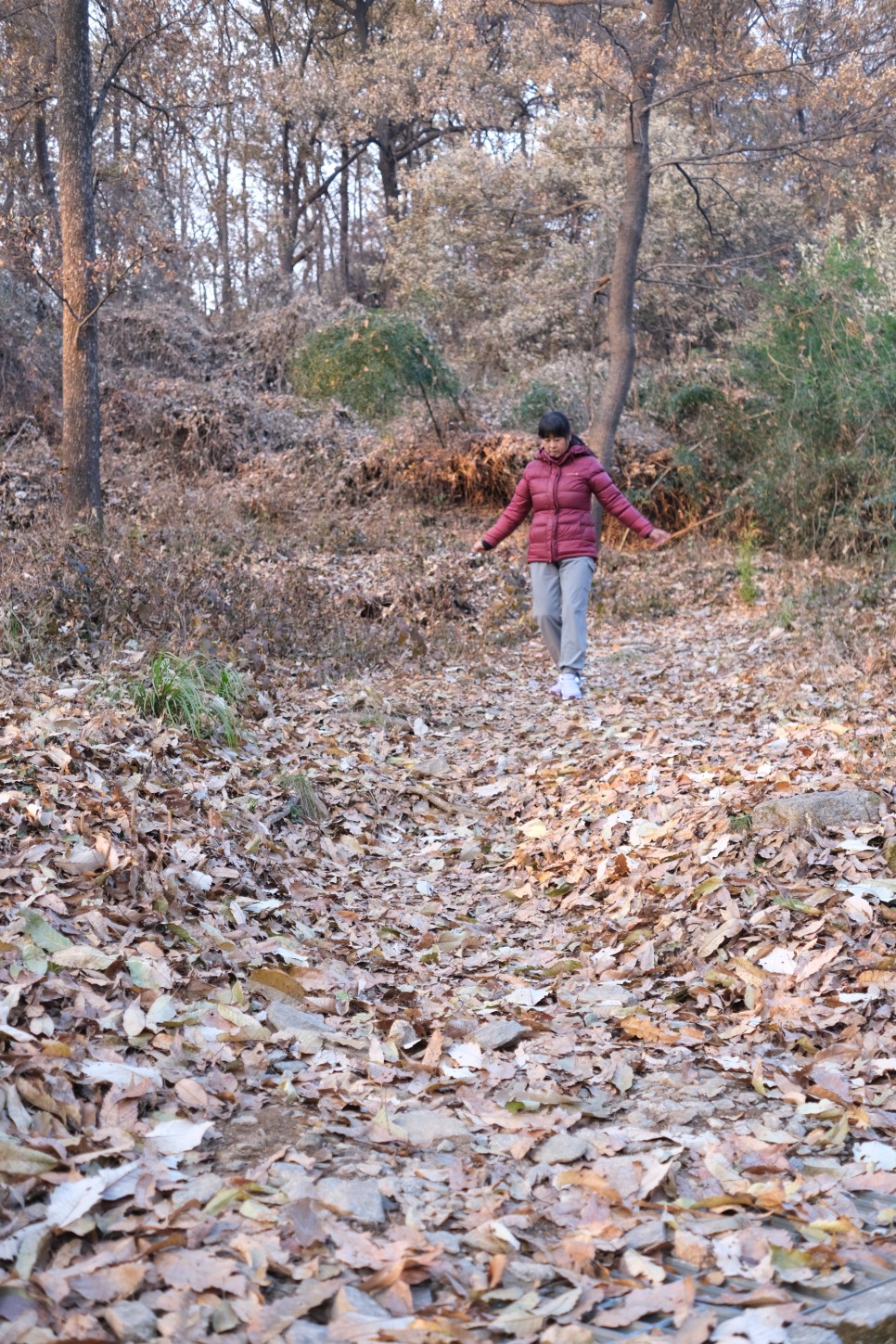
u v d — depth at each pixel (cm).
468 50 2034
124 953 305
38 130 1816
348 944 374
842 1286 196
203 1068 265
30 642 620
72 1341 162
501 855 486
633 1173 231
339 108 2469
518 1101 265
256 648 720
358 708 671
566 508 697
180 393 1459
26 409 1291
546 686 784
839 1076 275
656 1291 190
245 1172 224
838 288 1199
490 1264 197
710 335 1906
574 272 1906
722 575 1139
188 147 2247
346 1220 209
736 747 557
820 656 761
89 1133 224
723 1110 266
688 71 1265
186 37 1109
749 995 321
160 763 471
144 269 1741
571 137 1922
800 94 1302
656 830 446
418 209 2200
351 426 1602
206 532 1030
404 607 929
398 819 524
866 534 1141
